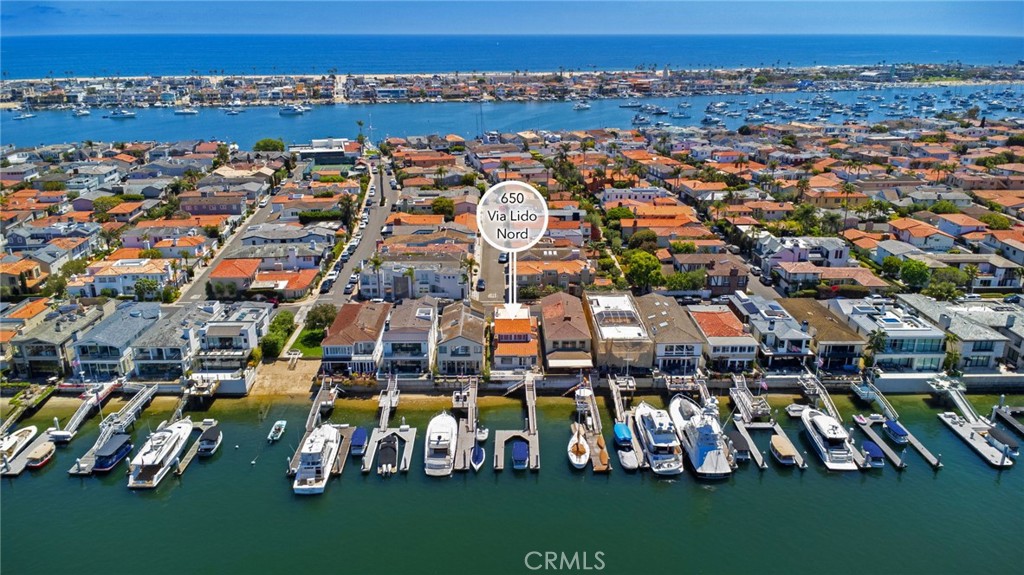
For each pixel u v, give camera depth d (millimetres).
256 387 100375
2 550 71125
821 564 69562
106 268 132250
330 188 197000
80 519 75562
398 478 81750
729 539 72938
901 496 79625
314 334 113875
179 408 93000
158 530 73875
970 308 113875
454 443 86250
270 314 118750
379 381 98750
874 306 112938
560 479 82062
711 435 83188
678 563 69500
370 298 128375
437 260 133375
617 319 105812
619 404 94062
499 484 81000
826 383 99312
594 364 103188
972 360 103688
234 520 75312
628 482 81625
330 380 98125
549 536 73062
